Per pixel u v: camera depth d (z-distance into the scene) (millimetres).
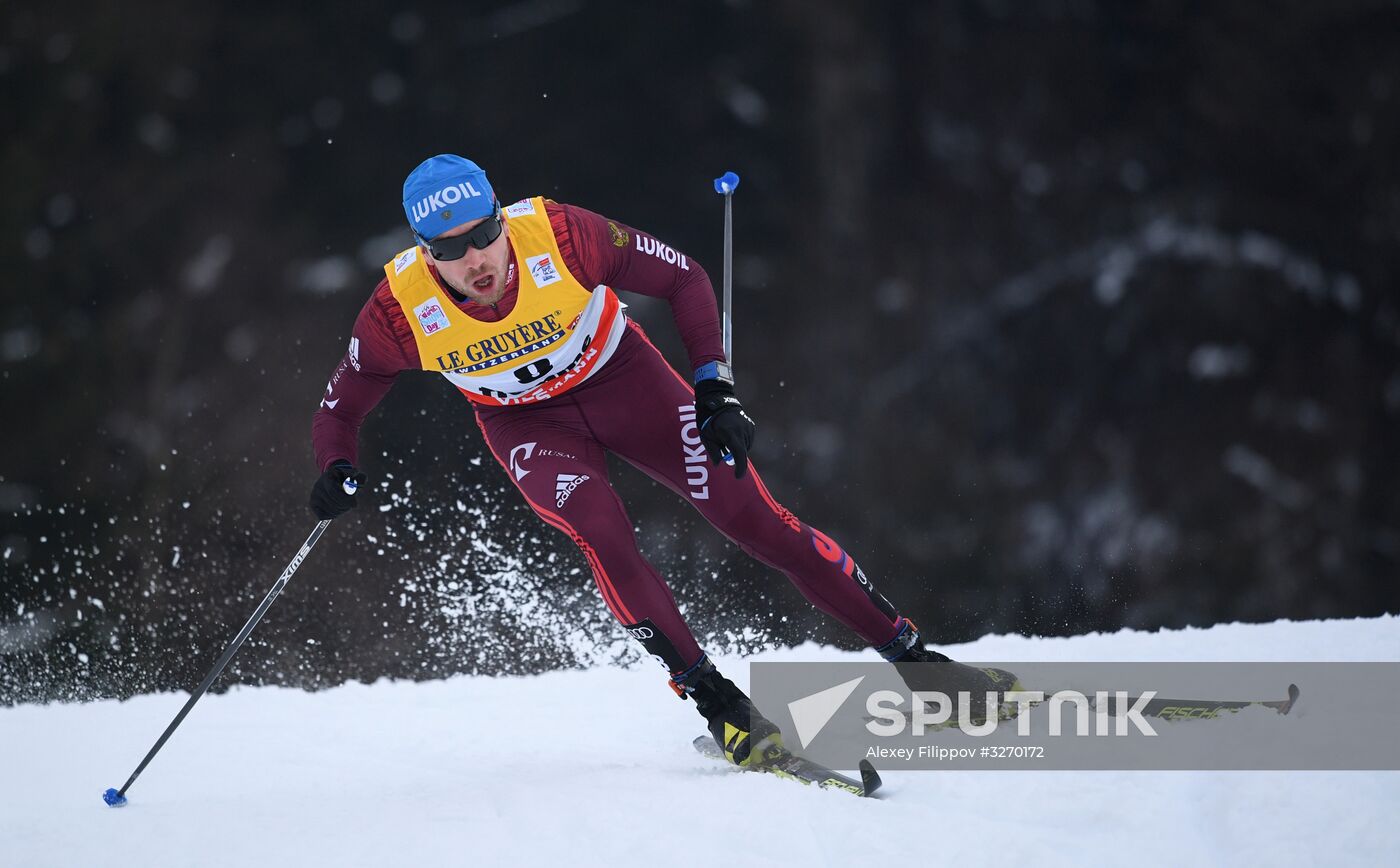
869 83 52875
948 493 49750
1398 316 48938
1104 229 51281
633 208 52844
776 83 53094
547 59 52656
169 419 48375
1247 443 49031
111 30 51500
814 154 53031
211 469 46844
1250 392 49250
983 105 52719
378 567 29703
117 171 51281
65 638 35531
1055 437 49969
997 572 48844
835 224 52750
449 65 52438
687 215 52906
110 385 49125
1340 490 48594
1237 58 49719
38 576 45875
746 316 52344
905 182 53281
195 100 51812
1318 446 48812
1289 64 49031
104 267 50531
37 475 47969
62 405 48969
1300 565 48031
